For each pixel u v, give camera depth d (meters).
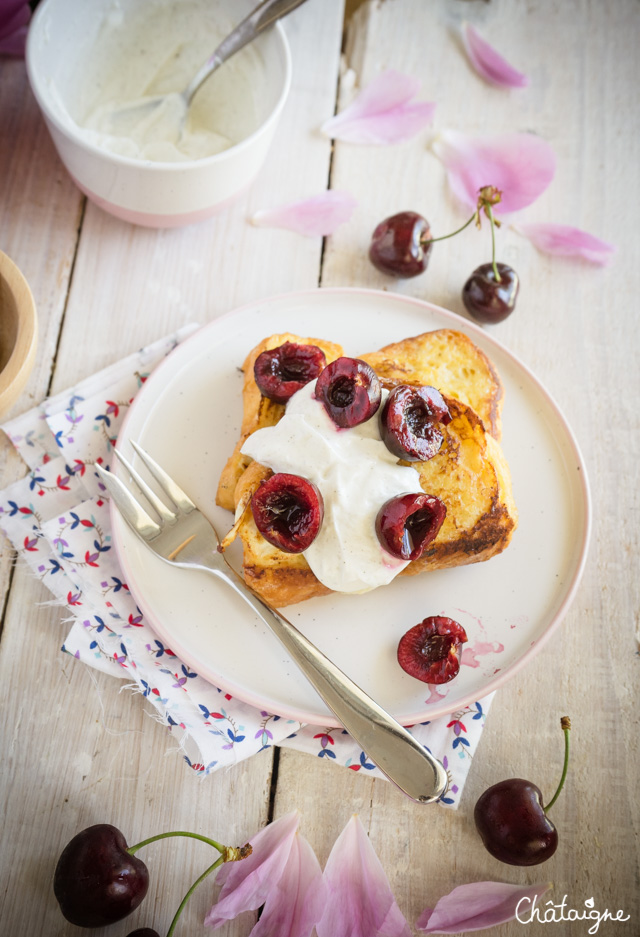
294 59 0.57
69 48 0.51
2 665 0.46
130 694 0.46
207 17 0.52
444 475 0.46
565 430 0.49
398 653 0.45
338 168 0.56
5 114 0.54
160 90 0.54
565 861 0.46
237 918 0.44
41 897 0.44
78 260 0.53
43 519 0.48
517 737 0.47
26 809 0.45
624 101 0.58
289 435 0.44
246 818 0.45
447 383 0.48
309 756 0.46
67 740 0.46
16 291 0.45
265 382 0.46
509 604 0.47
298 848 0.45
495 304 0.51
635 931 0.45
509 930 0.45
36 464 0.49
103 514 0.48
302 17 0.58
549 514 0.48
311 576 0.45
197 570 0.46
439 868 0.45
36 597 0.47
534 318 0.54
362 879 0.45
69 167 0.50
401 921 0.44
